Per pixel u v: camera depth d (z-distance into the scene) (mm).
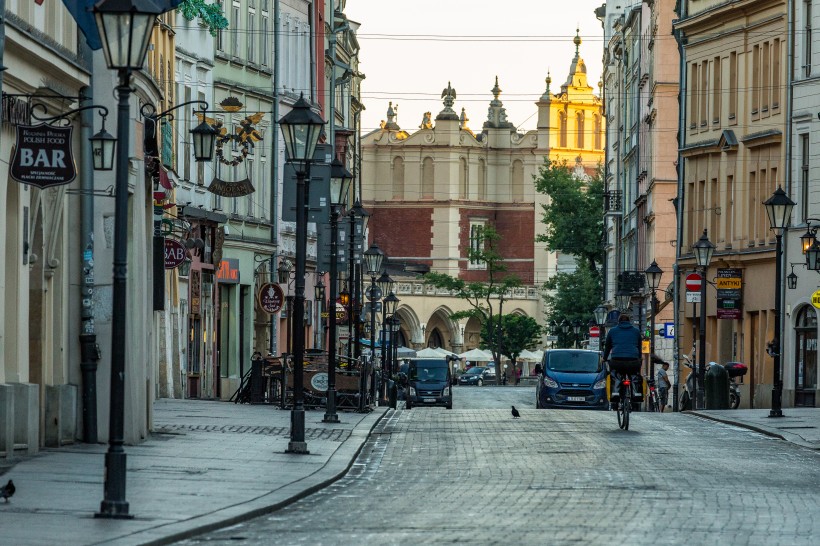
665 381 105438
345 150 145750
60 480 35062
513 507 31297
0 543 24844
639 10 153625
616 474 39219
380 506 31922
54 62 43531
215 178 93000
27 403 42094
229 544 25828
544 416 69000
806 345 98062
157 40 82312
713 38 113438
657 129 136750
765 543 25766
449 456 45875
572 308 186875
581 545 25062
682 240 119000
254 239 109812
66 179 38312
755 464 43000
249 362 109250
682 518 29266
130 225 48812
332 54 145500
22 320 43031
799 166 100125
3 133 40875
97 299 47344
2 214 41094
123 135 29297
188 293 91938
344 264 82438
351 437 52438
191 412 65812
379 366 106625
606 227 187250
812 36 99250
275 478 37156
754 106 107688
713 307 114125
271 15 113938
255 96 110062
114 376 29047
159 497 32469
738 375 96875
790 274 97000
